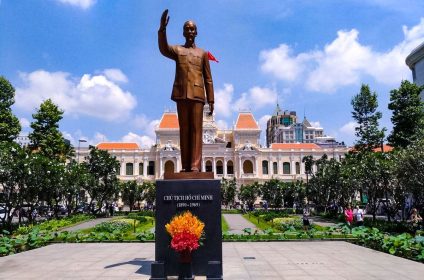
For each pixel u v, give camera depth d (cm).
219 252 1130
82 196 5359
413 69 6606
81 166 5062
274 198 7406
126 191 7050
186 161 1245
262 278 1183
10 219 3084
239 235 2289
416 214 2961
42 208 4697
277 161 11519
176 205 1155
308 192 6694
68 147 5562
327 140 18912
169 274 1120
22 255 1703
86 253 1756
